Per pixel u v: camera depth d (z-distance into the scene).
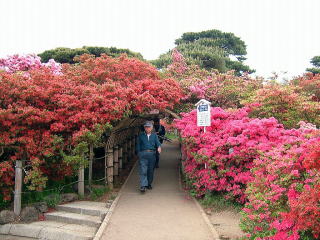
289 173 5.23
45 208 8.00
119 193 9.23
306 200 4.34
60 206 8.15
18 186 7.68
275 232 4.89
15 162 7.93
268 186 5.47
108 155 9.75
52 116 7.94
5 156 8.47
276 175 5.34
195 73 15.01
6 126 7.78
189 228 6.71
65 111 8.09
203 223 6.98
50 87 8.36
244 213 5.57
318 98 12.89
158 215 7.45
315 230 4.29
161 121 19.06
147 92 9.26
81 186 8.95
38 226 7.27
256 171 6.04
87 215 7.77
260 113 9.87
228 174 7.93
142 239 6.18
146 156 9.34
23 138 7.61
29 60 12.65
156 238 6.22
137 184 10.27
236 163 8.05
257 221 5.15
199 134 9.12
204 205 8.19
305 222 4.29
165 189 9.65
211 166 8.07
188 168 9.35
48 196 8.42
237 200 7.77
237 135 8.41
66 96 8.27
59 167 8.41
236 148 7.93
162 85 10.46
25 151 7.98
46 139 7.85
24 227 7.25
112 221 7.06
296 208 4.36
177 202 8.41
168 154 15.89
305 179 5.07
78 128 8.38
